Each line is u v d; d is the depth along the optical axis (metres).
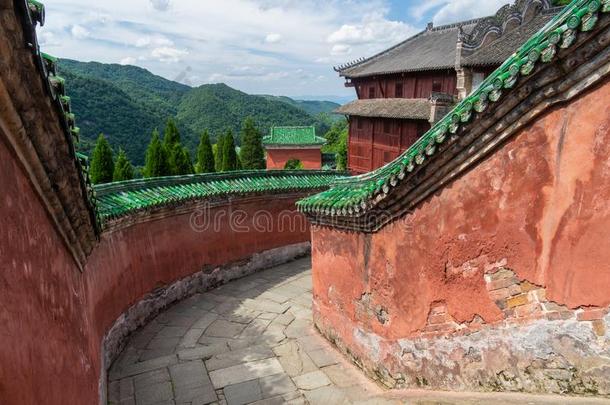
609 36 3.61
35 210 3.71
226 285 13.86
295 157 39.91
